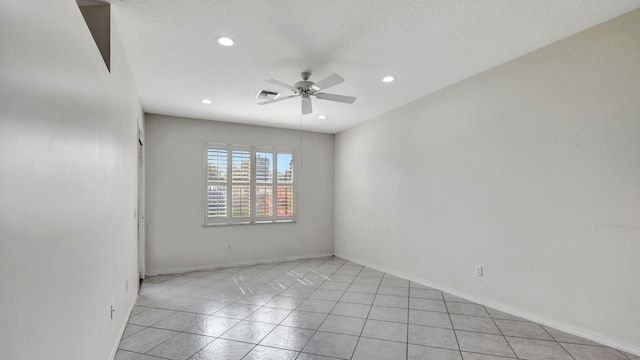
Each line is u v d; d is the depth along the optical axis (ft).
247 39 8.80
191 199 17.35
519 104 10.21
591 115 8.54
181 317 10.50
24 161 3.22
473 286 11.77
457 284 12.44
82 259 5.11
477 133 11.60
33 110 3.42
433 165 13.56
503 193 10.73
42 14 3.64
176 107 15.33
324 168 21.27
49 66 3.83
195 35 8.54
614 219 8.13
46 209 3.75
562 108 9.14
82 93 5.10
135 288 12.15
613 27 8.11
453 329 9.43
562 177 9.14
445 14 7.69
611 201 8.18
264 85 12.32
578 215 8.80
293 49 9.43
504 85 10.65
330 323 9.99
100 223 6.29
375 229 17.33
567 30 8.61
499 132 10.84
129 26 8.01
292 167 20.24
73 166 4.68
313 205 20.84
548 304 9.47
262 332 9.36
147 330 9.47
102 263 6.48
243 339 8.91
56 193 4.05
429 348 8.33
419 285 14.03
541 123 9.64
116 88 7.87
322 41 8.96
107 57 7.04
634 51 7.79
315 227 20.85
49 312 3.82
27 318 3.25
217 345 8.55
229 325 9.86
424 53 9.81
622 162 7.99
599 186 8.39
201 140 17.71
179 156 17.15
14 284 2.99
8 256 2.89
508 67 10.51
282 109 15.75
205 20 7.82
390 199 16.19
